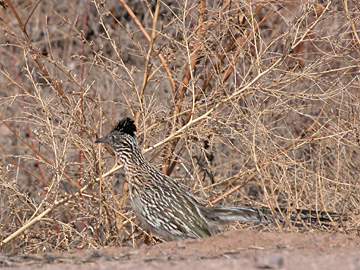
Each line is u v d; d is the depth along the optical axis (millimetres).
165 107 12453
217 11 12242
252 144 11398
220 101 11695
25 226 11320
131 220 12375
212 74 12312
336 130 12008
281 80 12125
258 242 8445
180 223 10250
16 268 6875
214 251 7988
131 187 10883
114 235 11688
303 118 14281
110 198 12195
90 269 6488
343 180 11352
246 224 11898
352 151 11969
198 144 12289
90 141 11562
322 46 14461
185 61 12602
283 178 11430
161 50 12469
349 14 12531
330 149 12414
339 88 12211
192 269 6188
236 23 13188
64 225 11477
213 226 10258
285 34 11711
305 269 6004
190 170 13852
